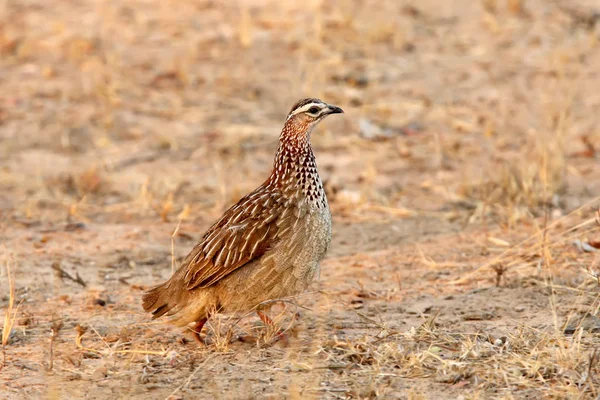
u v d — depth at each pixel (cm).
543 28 3000
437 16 3131
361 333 1317
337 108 1345
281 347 1274
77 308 1470
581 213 1855
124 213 1997
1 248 1769
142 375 1204
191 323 1338
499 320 1352
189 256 1310
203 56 2875
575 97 2542
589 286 1436
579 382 1123
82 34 3017
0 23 3122
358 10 3170
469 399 1101
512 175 1961
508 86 2631
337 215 1961
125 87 2673
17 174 2205
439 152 2239
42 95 2636
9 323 1336
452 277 1559
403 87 2652
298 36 2973
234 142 2380
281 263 1287
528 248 1633
